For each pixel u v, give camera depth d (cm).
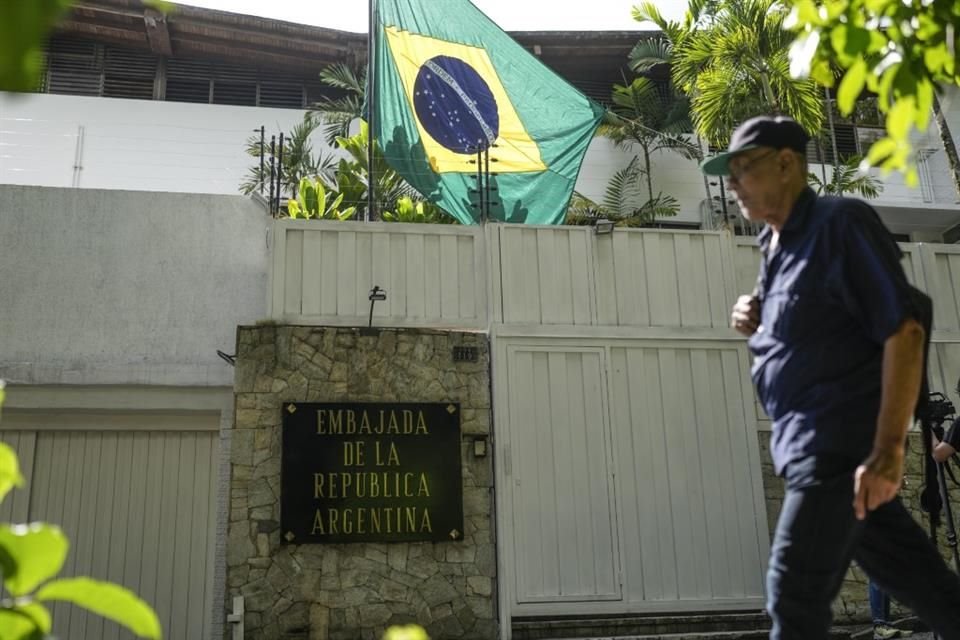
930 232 2012
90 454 1096
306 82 2088
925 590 305
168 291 1105
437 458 1004
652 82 2134
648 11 1800
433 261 1080
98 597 135
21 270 1082
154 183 1859
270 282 1045
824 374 291
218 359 1095
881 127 2125
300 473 974
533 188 1277
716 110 1670
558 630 959
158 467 1105
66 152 1830
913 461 1076
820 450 284
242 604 933
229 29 1977
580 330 1059
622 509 1013
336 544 962
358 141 1689
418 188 1253
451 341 1045
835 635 947
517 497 997
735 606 1004
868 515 305
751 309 328
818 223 302
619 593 988
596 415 1037
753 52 1661
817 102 1647
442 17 1310
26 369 1059
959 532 1055
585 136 1304
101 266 1098
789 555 283
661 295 1096
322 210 1384
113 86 1992
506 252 1082
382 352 1027
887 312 280
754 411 1068
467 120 1284
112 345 1082
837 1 294
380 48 1292
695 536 1019
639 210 1923
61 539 131
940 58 292
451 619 963
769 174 316
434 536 980
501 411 1020
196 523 1098
